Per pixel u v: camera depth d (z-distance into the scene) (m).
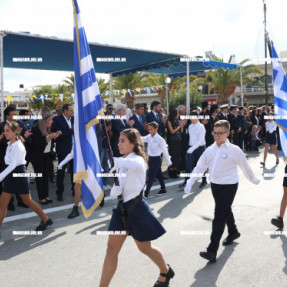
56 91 33.88
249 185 7.30
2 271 3.60
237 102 39.78
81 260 3.84
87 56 3.38
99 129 6.98
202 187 7.31
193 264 3.68
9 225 5.06
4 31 7.52
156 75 32.75
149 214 2.91
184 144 9.07
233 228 4.19
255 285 3.20
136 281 3.31
